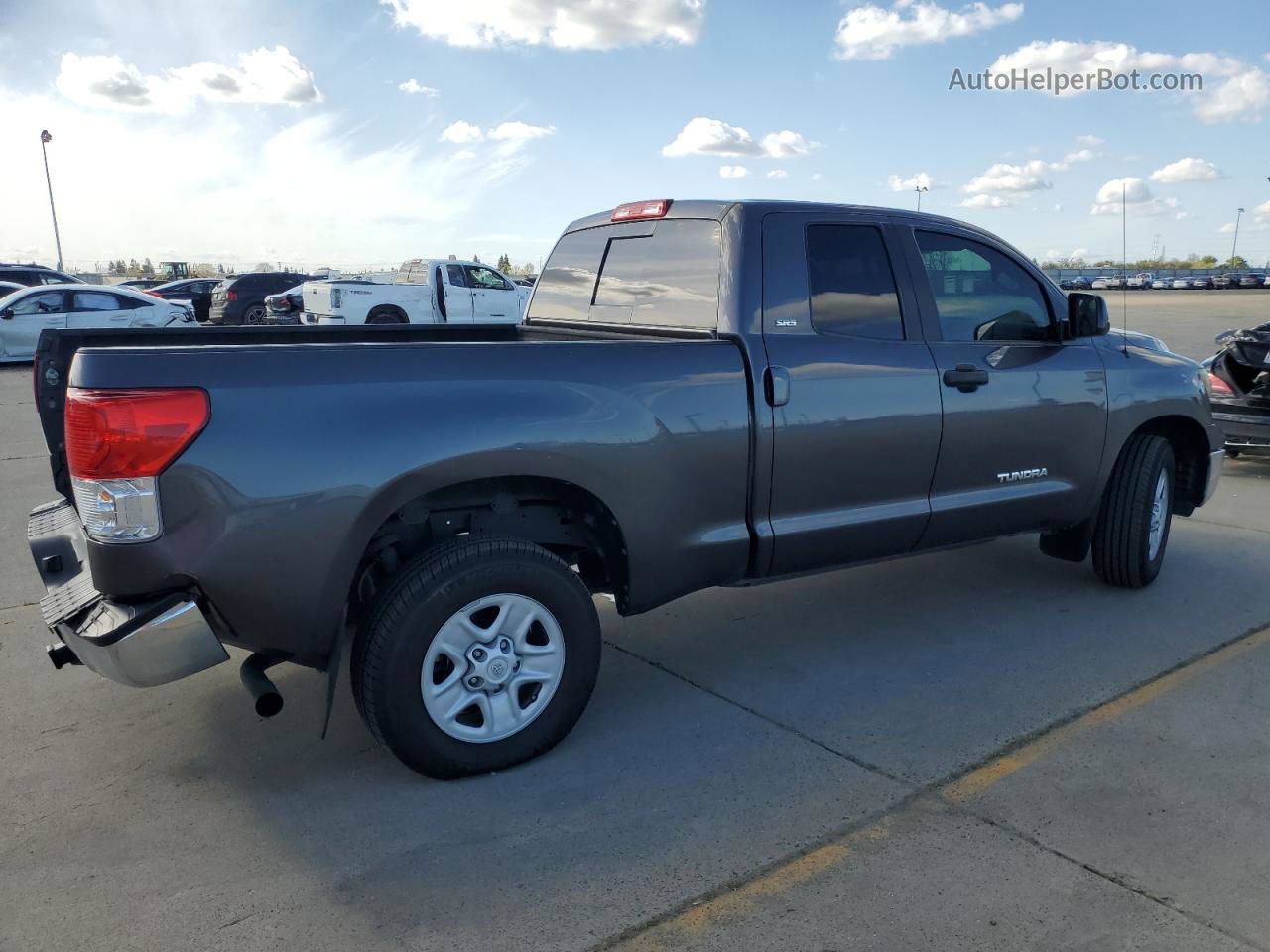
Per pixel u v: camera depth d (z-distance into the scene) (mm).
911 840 2891
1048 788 3184
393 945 2447
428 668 3119
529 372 3256
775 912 2562
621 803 3117
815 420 3848
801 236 3963
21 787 3229
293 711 3801
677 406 3525
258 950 2430
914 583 5422
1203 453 5473
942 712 3779
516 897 2637
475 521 3564
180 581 2799
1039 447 4613
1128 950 2414
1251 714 3727
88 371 2697
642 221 4352
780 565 3922
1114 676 4105
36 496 7629
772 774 3297
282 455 2848
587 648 3426
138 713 3793
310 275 25891
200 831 2967
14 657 4336
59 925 2523
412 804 3117
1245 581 5410
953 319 4371
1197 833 2918
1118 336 5289
